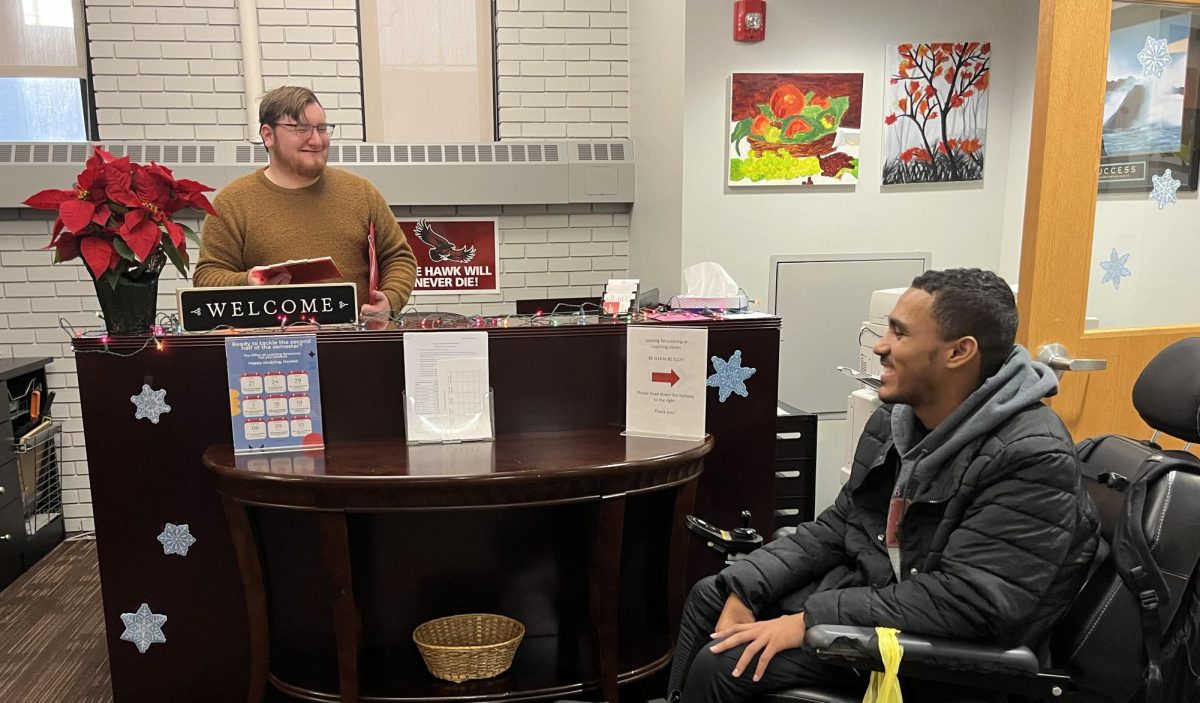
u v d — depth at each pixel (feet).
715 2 11.20
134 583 7.16
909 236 12.31
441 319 7.78
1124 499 4.98
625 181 13.73
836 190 11.97
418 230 13.53
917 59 11.84
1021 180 12.16
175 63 12.77
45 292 12.78
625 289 8.15
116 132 12.80
